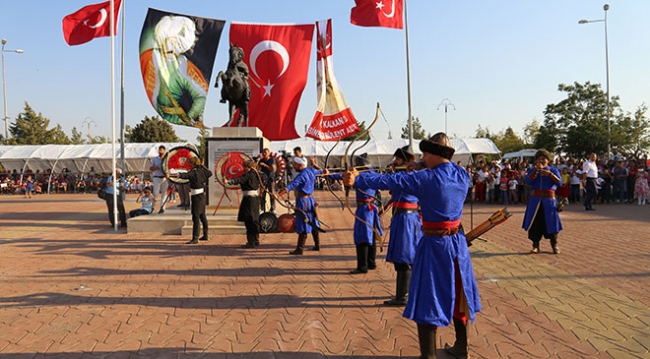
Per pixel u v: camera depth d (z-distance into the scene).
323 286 6.11
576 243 8.86
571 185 17.89
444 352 3.97
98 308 5.24
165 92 15.48
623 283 5.95
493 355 3.85
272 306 5.27
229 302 5.43
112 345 4.16
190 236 10.41
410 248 5.06
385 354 3.91
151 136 54.97
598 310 4.92
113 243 9.54
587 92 35.25
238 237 10.22
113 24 11.89
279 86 17.95
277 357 3.87
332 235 10.59
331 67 17.75
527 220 7.95
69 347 4.12
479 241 9.27
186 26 15.57
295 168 8.32
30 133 56.94
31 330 4.55
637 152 31.97
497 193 18.88
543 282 6.09
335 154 31.34
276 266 7.30
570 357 3.78
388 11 15.74
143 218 11.05
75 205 20.52
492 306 5.13
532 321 4.63
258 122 18.02
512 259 7.52
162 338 4.31
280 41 17.97
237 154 11.90
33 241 9.86
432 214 3.45
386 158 32.31
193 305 5.33
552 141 36.09
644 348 3.92
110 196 12.18
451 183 3.42
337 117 17.78
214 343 4.18
